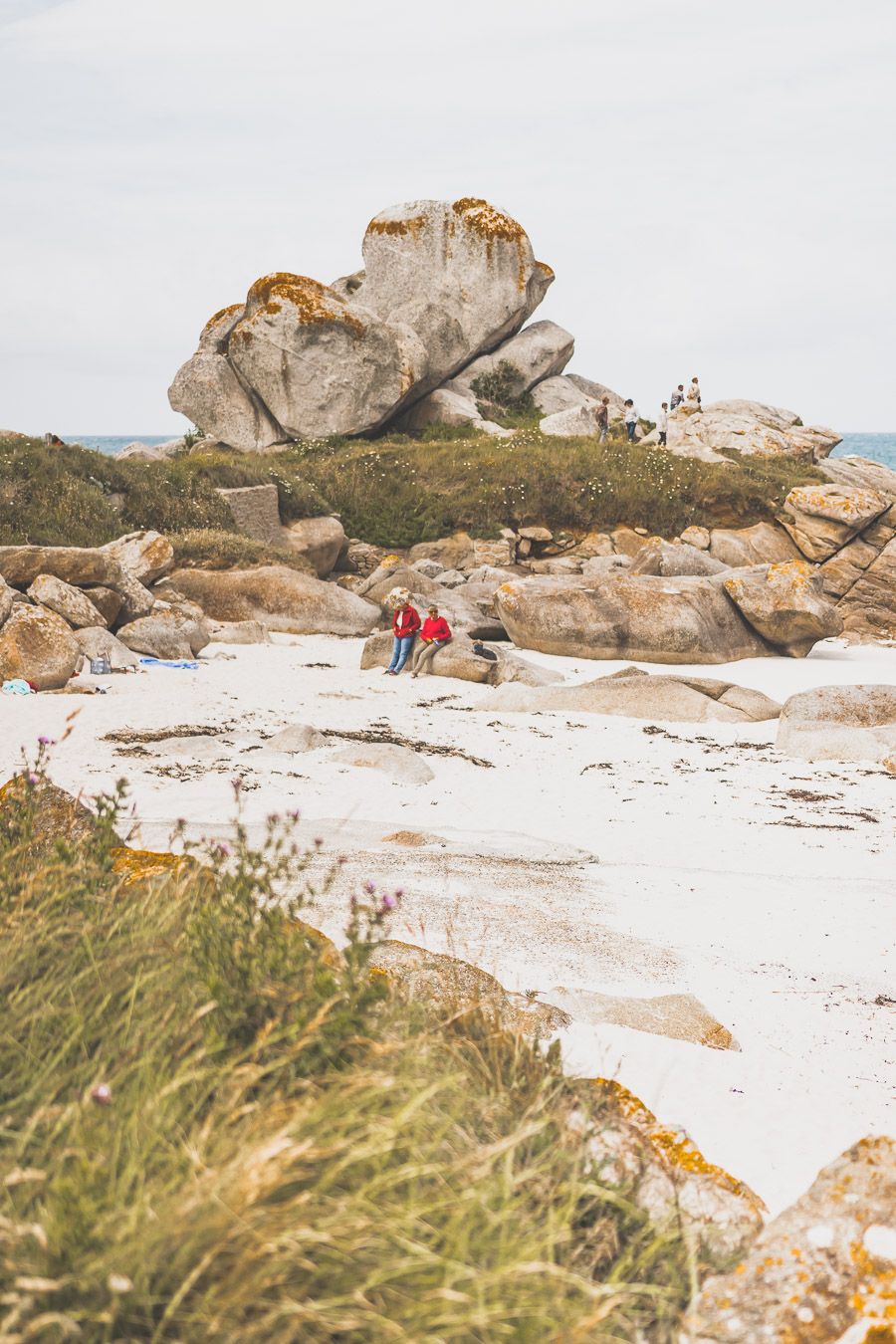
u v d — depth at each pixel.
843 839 12.59
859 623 34.91
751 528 38.88
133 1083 3.53
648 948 8.39
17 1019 3.91
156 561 28.47
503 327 54.22
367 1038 3.96
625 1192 3.91
